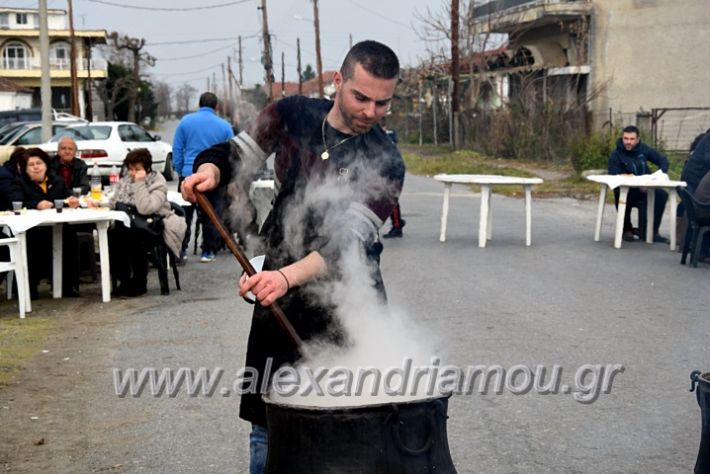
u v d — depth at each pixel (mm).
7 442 4492
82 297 8211
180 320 7145
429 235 11805
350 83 2895
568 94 28797
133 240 8094
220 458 4281
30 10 69250
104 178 20125
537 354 5906
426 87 44438
